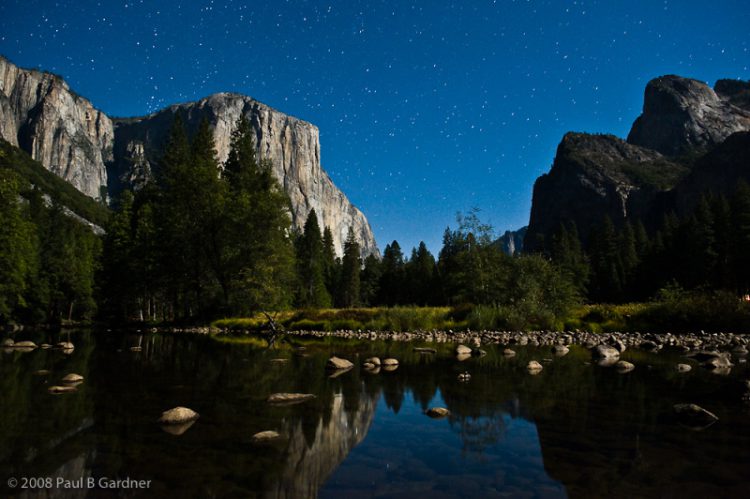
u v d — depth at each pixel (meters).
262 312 33.28
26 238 32.78
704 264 57.25
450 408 6.97
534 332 25.48
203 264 35.12
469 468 4.36
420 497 3.66
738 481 3.99
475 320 27.25
